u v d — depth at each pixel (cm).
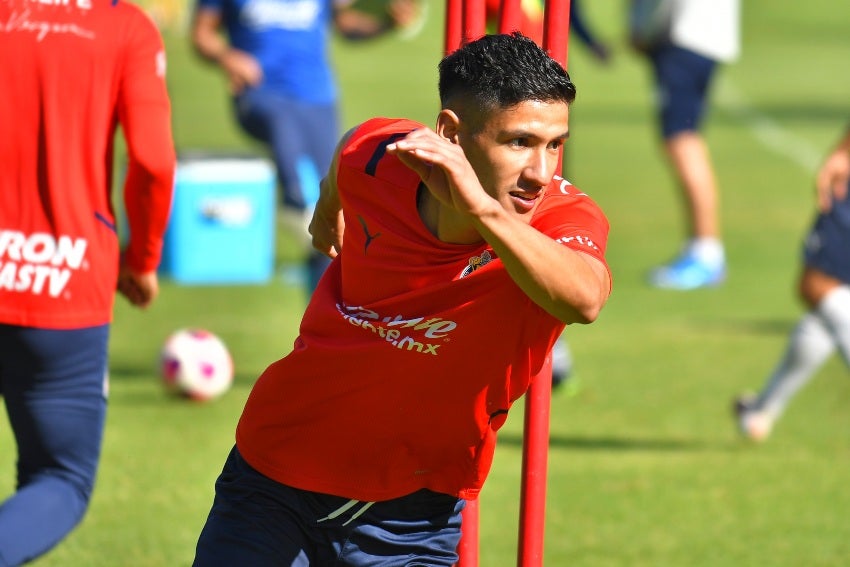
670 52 4191
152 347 3309
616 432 2677
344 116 7212
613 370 3170
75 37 1491
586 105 8644
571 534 2088
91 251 1488
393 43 11612
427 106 7731
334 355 1203
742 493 2305
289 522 1255
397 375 1195
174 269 4175
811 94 9256
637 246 4794
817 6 15550
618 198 5709
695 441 2627
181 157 4266
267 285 4156
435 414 1212
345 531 1261
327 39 3412
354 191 1205
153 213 1554
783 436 2675
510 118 1066
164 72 1545
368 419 1220
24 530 1408
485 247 1155
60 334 1470
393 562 1275
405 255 1175
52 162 1470
